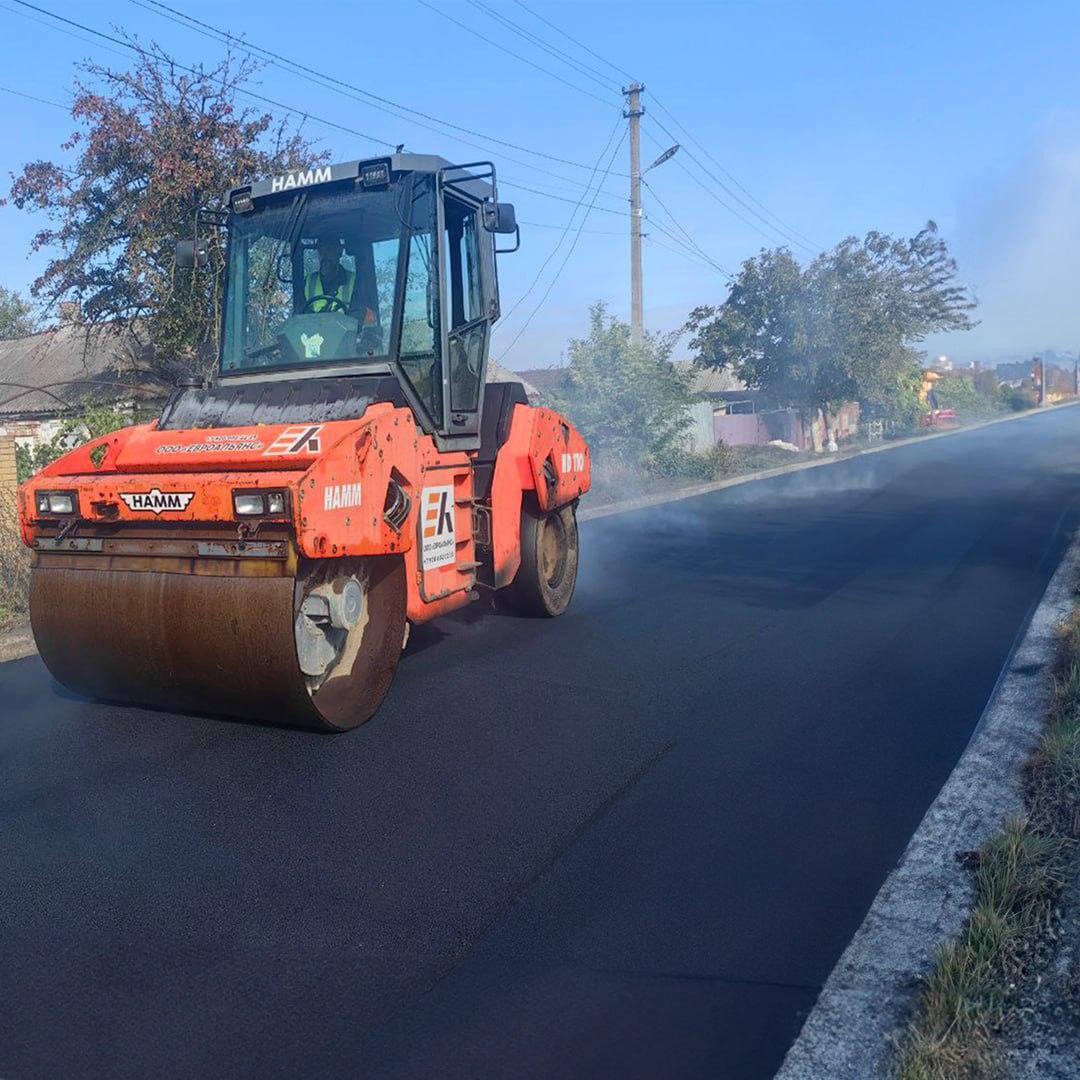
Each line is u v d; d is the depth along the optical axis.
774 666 7.41
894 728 6.04
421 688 6.90
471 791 5.20
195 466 5.77
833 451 33.47
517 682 7.04
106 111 14.39
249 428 5.91
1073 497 18.12
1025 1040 3.12
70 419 14.66
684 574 11.26
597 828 4.78
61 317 15.76
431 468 6.63
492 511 7.77
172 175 14.35
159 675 5.76
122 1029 3.34
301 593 5.56
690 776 5.38
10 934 3.92
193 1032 3.32
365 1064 3.16
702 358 33.59
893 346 32.47
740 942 3.81
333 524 5.42
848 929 3.87
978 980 3.39
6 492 9.88
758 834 4.70
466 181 7.34
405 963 3.71
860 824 4.77
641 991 3.52
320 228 6.79
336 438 5.54
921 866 4.33
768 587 10.40
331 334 6.64
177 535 5.62
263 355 6.87
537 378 32.34
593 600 9.80
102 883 4.30
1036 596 9.57
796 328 32.00
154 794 5.18
